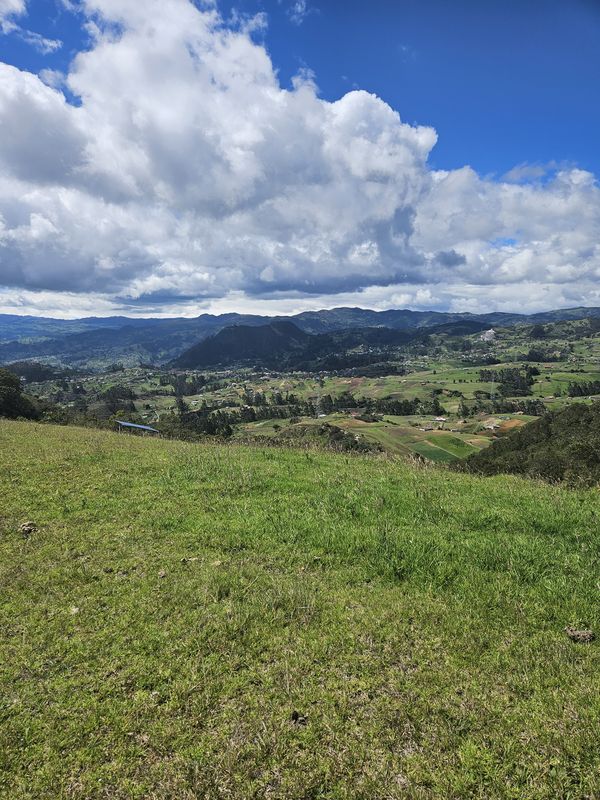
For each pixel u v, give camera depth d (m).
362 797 3.44
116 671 4.81
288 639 5.29
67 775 3.67
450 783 3.51
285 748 3.82
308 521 8.87
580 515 9.00
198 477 12.08
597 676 4.64
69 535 8.45
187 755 3.80
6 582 6.70
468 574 6.81
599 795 3.38
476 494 10.85
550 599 6.09
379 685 4.56
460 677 4.65
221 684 4.61
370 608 5.92
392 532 8.20
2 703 4.36
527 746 3.81
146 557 7.53
